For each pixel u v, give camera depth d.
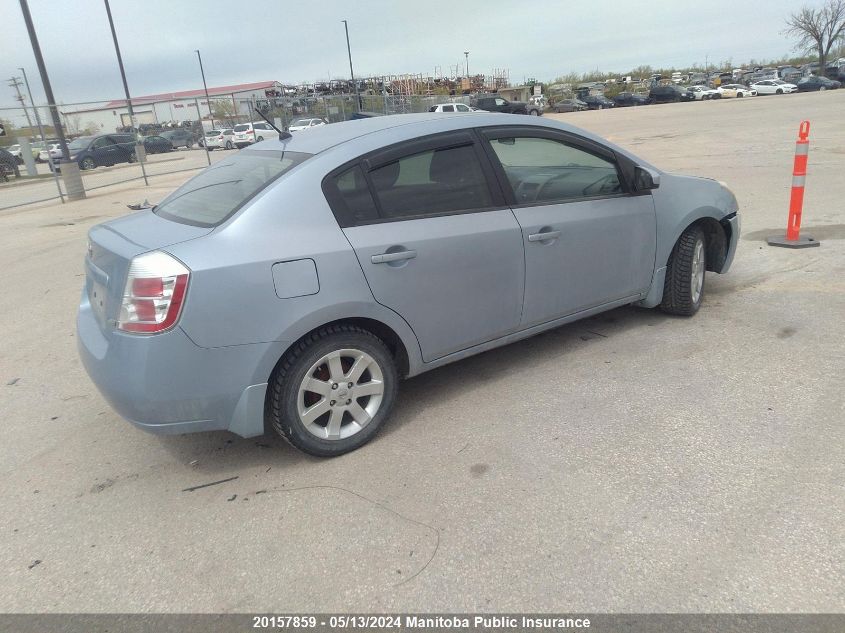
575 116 40.44
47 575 2.53
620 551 2.43
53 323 5.84
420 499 2.83
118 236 3.22
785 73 65.38
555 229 3.83
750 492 2.71
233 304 2.80
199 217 3.15
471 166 3.60
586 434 3.27
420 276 3.31
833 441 3.04
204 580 2.44
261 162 3.48
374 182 3.26
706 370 3.89
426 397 3.82
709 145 16.12
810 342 4.18
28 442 3.64
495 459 3.11
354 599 2.29
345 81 44.97
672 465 2.95
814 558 2.32
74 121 33.44
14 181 22.44
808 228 7.19
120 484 3.16
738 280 5.56
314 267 2.97
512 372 4.07
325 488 2.98
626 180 4.27
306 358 3.03
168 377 2.76
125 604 2.34
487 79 66.75
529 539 2.53
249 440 3.51
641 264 4.36
